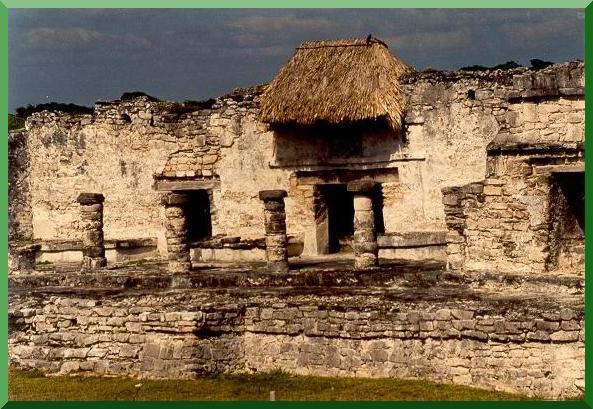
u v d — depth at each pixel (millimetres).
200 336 26797
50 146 39469
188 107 38719
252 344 27047
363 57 35219
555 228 27188
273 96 35406
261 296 28031
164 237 38250
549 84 26859
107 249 37688
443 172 34719
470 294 26406
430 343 25328
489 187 27531
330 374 26172
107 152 38719
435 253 34375
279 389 24953
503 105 33719
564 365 23922
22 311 28625
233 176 37188
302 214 36719
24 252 35594
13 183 40125
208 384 25844
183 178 37781
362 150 35719
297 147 36500
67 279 32031
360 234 30797
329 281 29609
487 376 24625
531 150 26875
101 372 27469
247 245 36500
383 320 25766
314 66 35500
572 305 24594
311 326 26484
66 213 39406
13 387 26234
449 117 34531
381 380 25391
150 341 27172
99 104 38781
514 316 24438
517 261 27203
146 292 29219
